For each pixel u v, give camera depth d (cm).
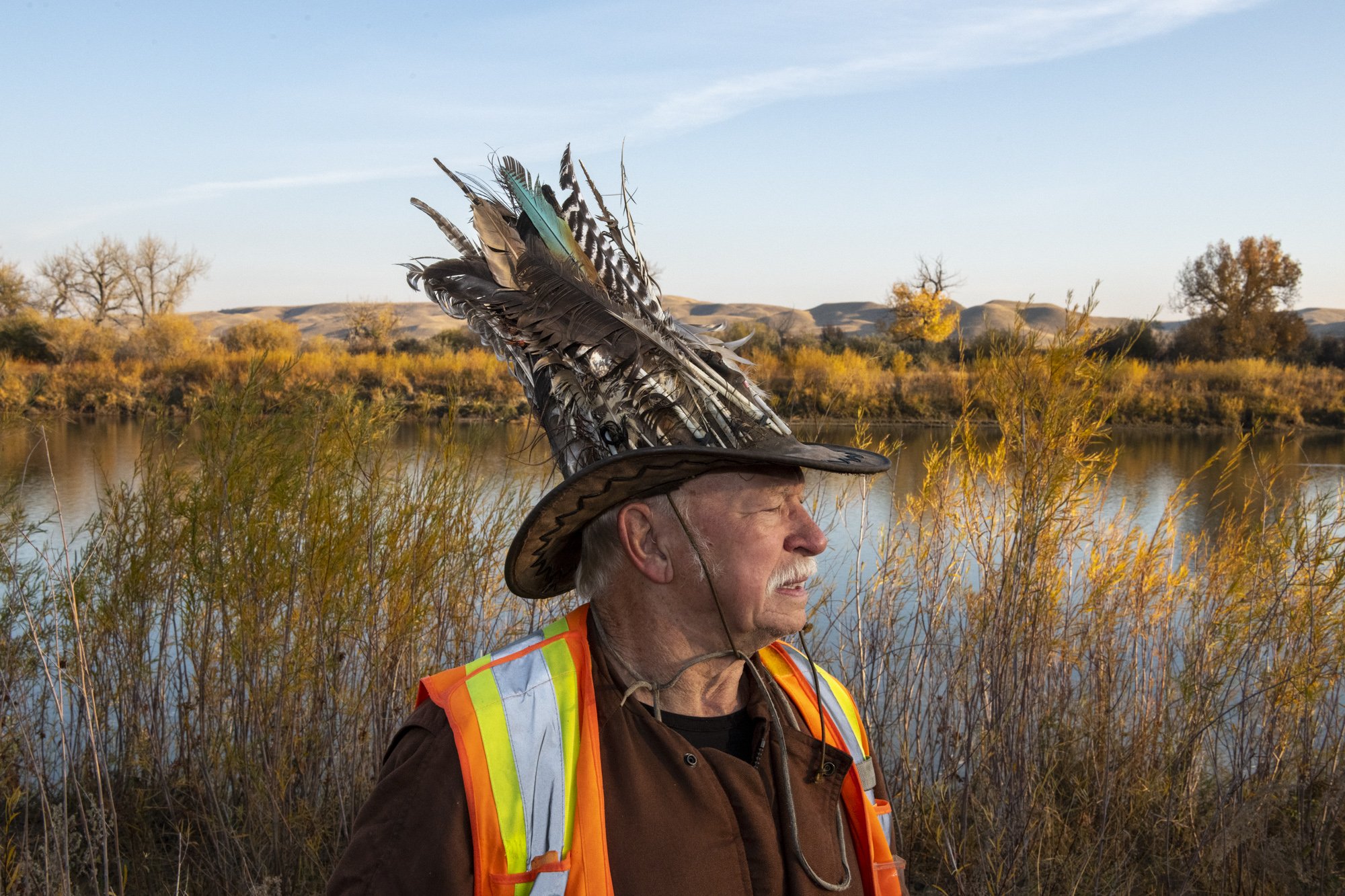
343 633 423
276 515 414
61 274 5331
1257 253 4628
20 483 450
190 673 487
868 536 493
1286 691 386
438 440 451
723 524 128
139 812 410
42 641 416
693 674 132
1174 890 356
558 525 132
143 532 459
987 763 372
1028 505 353
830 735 144
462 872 110
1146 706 428
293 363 457
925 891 374
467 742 114
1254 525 438
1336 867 377
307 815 396
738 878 122
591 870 113
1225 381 2903
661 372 129
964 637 401
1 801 374
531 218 142
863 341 3503
